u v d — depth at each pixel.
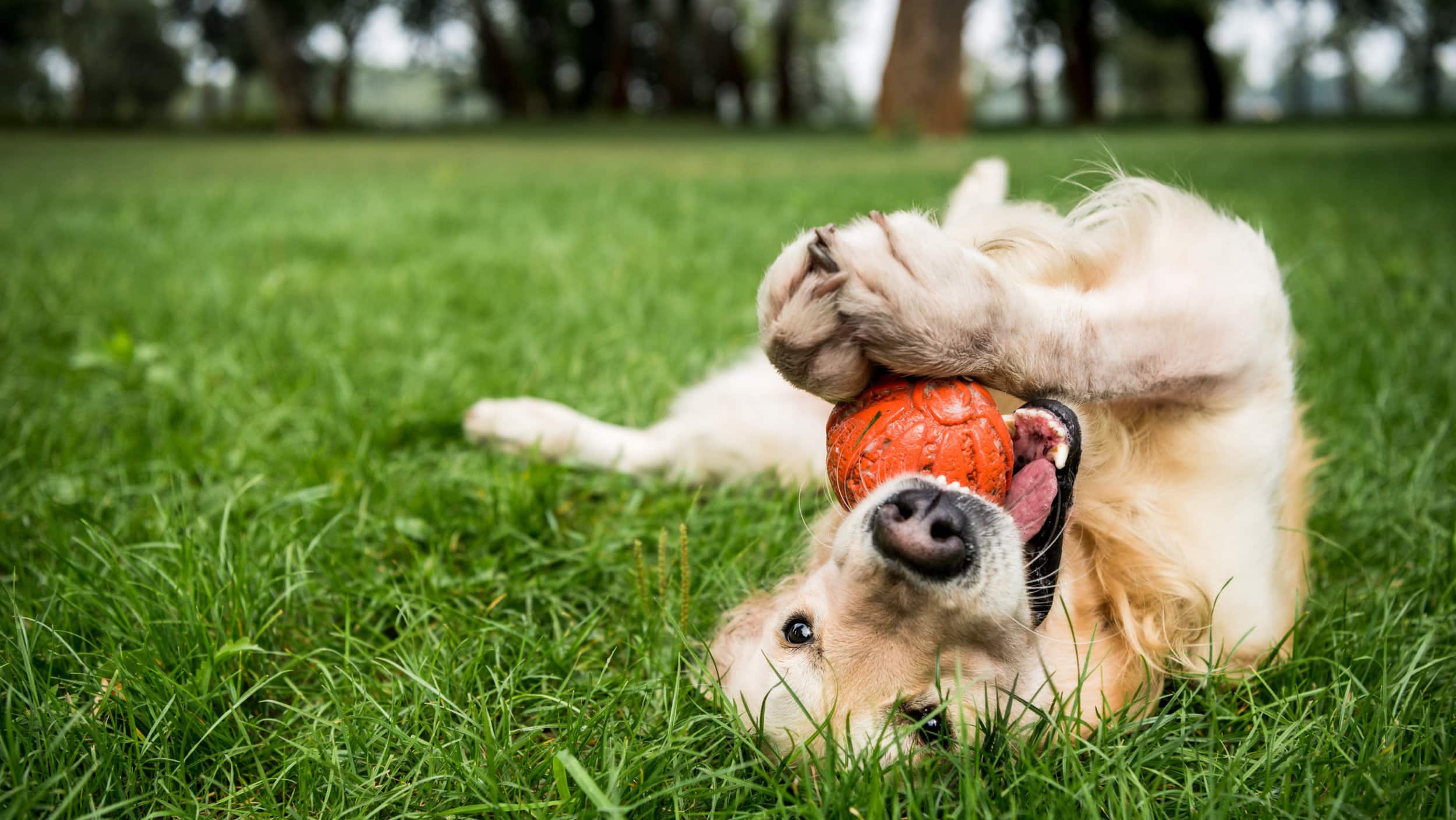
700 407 0.92
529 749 0.57
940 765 0.53
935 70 5.14
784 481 0.86
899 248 0.54
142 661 0.61
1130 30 10.83
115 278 1.53
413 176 3.54
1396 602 0.69
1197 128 7.88
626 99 11.42
